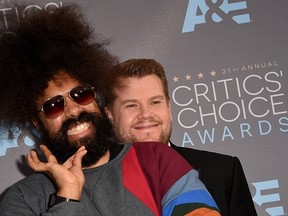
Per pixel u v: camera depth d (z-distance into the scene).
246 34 4.02
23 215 2.49
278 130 3.99
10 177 3.89
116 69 3.45
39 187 2.58
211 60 4.00
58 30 3.03
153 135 3.56
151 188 2.50
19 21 3.11
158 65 3.67
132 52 4.01
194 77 4.00
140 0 4.00
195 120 3.99
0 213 2.54
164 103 3.62
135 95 3.55
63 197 2.42
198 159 3.60
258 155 4.00
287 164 3.98
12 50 2.98
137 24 4.00
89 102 2.71
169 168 2.54
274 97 3.99
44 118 2.79
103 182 2.53
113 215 2.43
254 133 3.99
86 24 3.29
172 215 2.38
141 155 2.61
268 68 3.99
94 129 2.68
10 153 3.88
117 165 2.58
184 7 4.02
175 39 4.02
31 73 2.87
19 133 3.78
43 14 3.11
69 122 2.67
